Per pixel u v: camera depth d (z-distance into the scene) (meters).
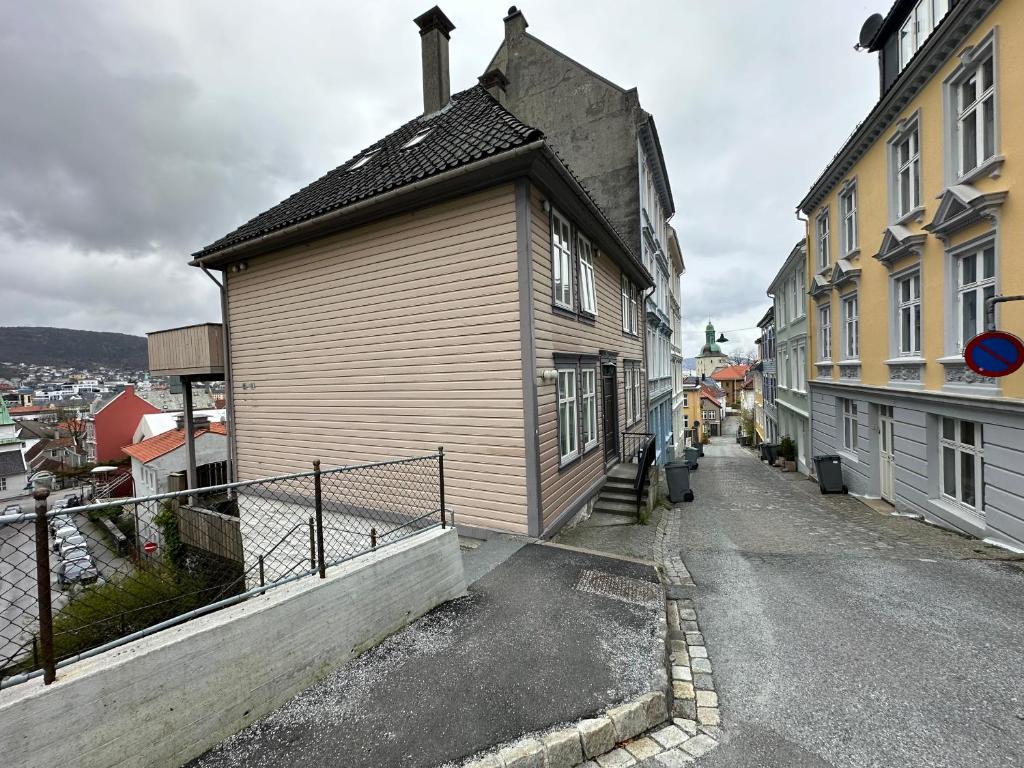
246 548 6.54
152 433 28.23
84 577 2.95
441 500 4.70
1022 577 5.00
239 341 9.42
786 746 2.73
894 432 9.49
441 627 3.94
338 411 8.02
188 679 2.55
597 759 2.71
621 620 4.05
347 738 2.70
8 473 36.59
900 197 9.21
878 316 10.09
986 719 2.88
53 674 2.15
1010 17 5.87
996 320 6.17
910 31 9.12
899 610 4.32
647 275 12.80
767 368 29.64
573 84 13.32
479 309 6.48
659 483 12.04
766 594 4.80
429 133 8.33
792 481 15.23
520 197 6.07
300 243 8.28
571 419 7.70
